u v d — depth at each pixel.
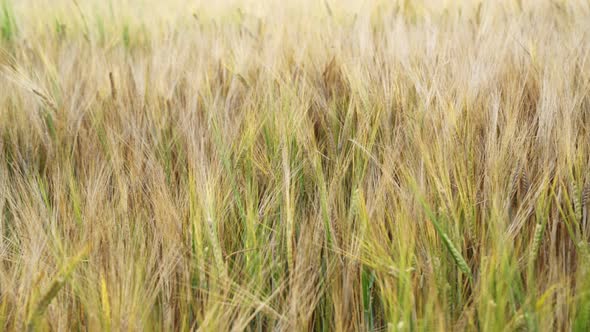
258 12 4.10
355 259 1.50
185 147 2.13
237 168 1.92
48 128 2.38
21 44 3.39
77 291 1.39
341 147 2.10
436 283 1.37
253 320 1.54
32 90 2.37
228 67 2.69
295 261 1.56
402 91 2.22
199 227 1.50
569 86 2.10
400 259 1.38
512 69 2.40
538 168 1.83
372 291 1.56
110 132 2.15
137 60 3.17
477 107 2.06
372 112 2.15
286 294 1.55
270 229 1.62
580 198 1.68
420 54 2.67
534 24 3.28
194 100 2.36
